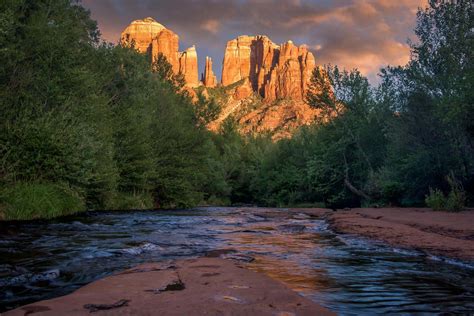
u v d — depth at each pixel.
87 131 19.03
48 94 19.19
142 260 6.76
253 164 66.81
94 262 6.52
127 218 17.50
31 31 18.98
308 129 50.00
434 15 24.12
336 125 36.78
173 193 33.34
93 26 29.84
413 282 5.06
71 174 17.56
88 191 22.30
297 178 45.31
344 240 9.65
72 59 20.94
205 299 3.52
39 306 3.24
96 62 29.97
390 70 27.44
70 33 22.39
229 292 3.82
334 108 36.31
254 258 6.99
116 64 33.06
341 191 38.34
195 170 35.59
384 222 12.84
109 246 8.38
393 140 27.23
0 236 10.07
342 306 3.87
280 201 49.03
